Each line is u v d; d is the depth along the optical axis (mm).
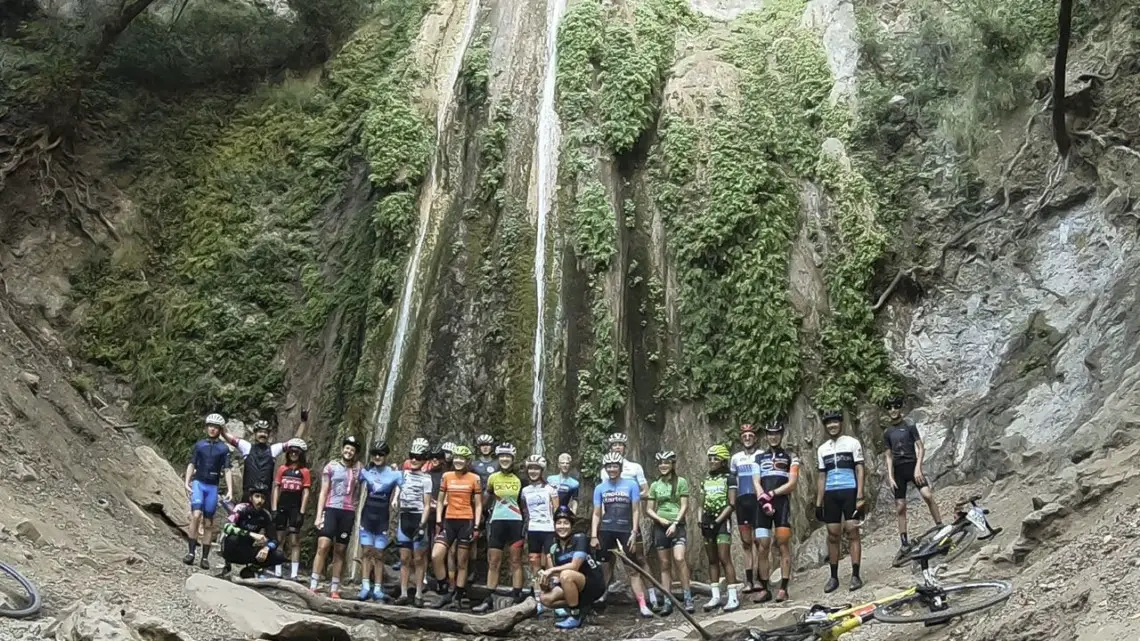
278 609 9648
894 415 11672
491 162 17641
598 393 15188
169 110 19312
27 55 17578
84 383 15781
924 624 8016
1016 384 13609
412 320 16266
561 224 16766
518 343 15836
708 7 21000
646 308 16266
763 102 17984
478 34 19672
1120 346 12391
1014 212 15273
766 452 11719
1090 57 15430
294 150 19141
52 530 10898
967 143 16219
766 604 11117
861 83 17578
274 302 17547
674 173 17281
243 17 20750
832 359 15227
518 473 14758
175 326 17062
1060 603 6773
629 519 11867
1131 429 10117
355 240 17703
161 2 20000
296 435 16250
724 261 16188
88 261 17250
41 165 17094
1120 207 13844
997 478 12766
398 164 17828
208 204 18344
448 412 15398
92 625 7434
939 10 17531
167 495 14391
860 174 16609
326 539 11594
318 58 20875
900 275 15562
